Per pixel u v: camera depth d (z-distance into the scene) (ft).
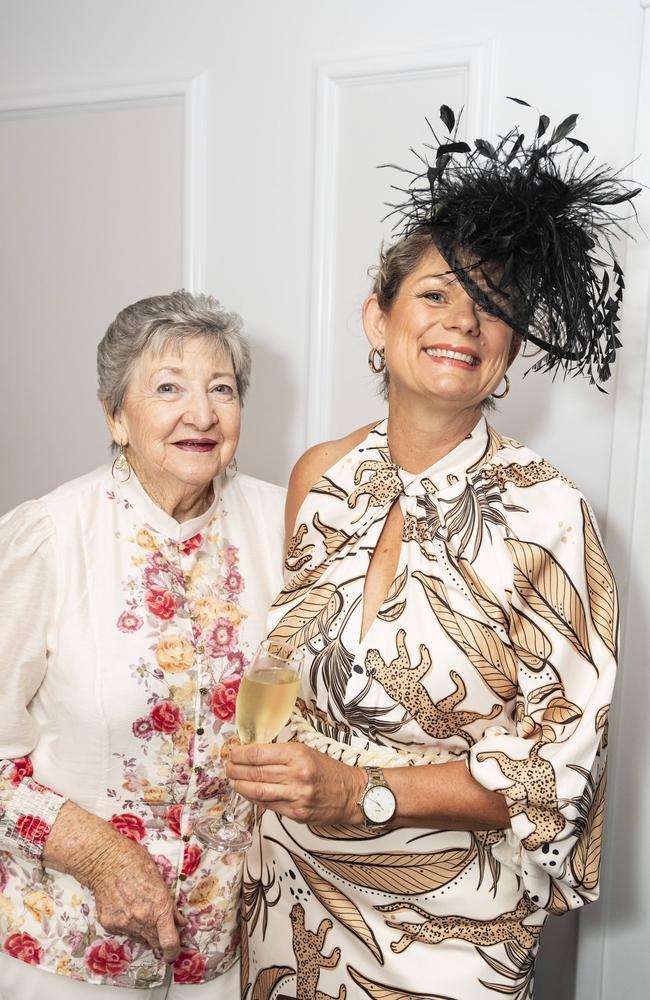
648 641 6.20
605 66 6.03
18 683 4.59
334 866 4.81
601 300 4.72
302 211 7.14
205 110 7.45
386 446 4.99
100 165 8.07
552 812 4.24
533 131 6.25
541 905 4.55
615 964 6.44
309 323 7.16
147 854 4.69
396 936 4.72
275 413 7.41
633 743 6.28
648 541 6.13
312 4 6.96
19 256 8.62
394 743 4.62
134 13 7.72
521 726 4.41
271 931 5.10
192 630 4.84
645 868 6.34
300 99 7.06
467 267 4.39
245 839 4.76
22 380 8.74
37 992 4.77
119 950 4.71
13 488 8.93
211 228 7.52
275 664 4.22
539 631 4.42
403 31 6.66
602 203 4.62
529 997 4.83
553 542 4.49
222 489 5.33
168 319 4.80
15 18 8.29
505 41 6.30
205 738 4.81
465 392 4.53
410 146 6.70
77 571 4.71
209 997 5.07
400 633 4.56
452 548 4.59
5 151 8.57
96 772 4.70
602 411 6.22
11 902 4.79
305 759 4.18
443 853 4.63
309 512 5.02
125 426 4.93
